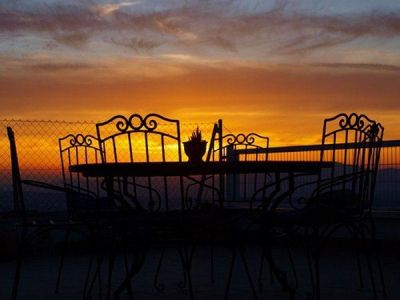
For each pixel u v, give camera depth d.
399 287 4.81
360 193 3.97
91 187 5.27
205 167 3.44
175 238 3.77
